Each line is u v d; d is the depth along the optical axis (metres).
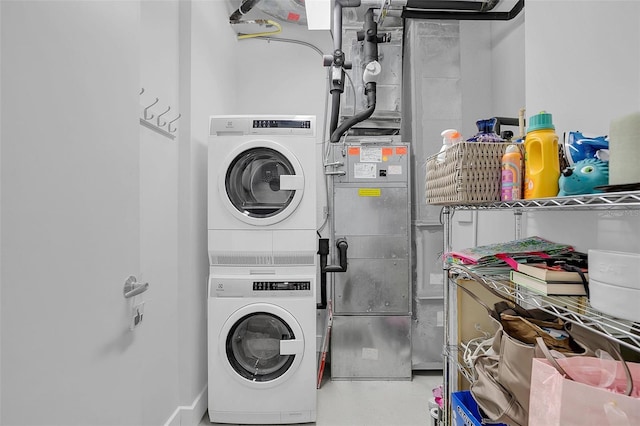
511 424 0.81
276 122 1.92
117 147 0.90
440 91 2.51
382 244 2.43
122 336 0.92
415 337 2.49
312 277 1.89
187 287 1.86
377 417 1.94
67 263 0.73
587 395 0.58
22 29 0.62
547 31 1.19
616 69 0.92
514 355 0.80
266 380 1.85
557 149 0.82
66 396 0.72
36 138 0.65
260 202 2.06
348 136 2.59
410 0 2.38
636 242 0.86
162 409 1.67
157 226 1.63
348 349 2.41
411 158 2.54
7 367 0.60
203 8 2.10
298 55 2.87
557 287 0.75
